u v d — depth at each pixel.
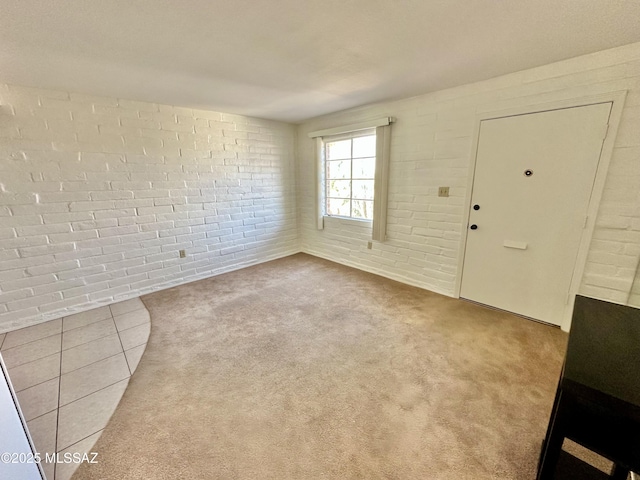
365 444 1.33
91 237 2.68
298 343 2.16
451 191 2.73
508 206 2.40
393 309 2.68
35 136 2.31
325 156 4.04
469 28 1.50
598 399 0.74
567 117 2.01
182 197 3.24
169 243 3.21
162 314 2.63
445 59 1.92
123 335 2.29
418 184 2.97
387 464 1.23
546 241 2.25
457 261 2.82
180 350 2.09
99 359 1.99
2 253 2.27
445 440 1.35
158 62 1.87
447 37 1.60
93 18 1.33
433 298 2.90
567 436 0.83
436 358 1.96
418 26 1.47
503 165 2.37
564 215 2.13
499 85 2.28
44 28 1.40
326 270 3.82
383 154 3.15
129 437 1.38
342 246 4.05
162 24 1.40
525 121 2.20
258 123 3.82
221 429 1.42
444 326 2.37
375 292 3.08
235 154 3.63
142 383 1.75
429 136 2.79
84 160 2.55
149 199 2.99
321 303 2.83
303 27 1.46
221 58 1.83
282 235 4.41
